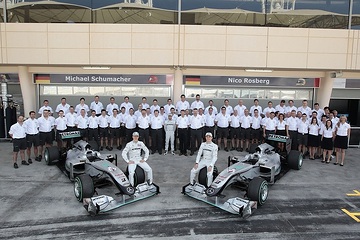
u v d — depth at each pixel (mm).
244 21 12695
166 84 13578
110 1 12453
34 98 13578
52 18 12492
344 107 14188
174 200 6898
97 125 11430
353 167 9930
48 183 7926
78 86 13656
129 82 13539
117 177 6684
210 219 5980
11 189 7469
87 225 5664
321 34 12492
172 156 10984
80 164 8031
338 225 5824
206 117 11922
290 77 13758
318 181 8430
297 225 5789
